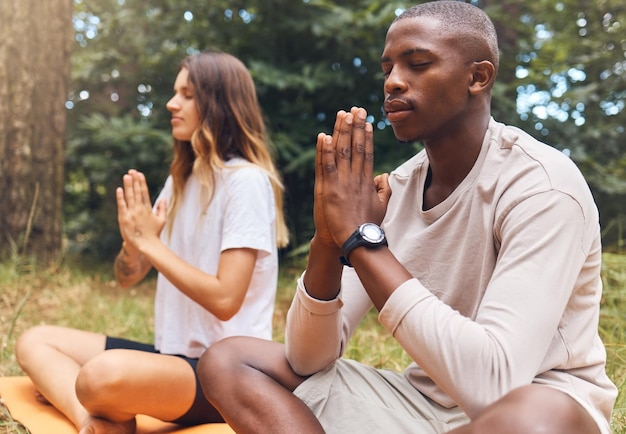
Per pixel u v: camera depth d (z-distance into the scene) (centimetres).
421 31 136
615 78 541
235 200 219
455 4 140
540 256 123
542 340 119
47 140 496
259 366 152
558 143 532
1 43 486
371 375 155
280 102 571
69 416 207
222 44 582
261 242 217
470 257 139
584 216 127
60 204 505
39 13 495
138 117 630
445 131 140
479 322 122
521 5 582
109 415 186
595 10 548
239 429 145
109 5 640
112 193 670
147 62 598
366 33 539
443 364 117
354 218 131
